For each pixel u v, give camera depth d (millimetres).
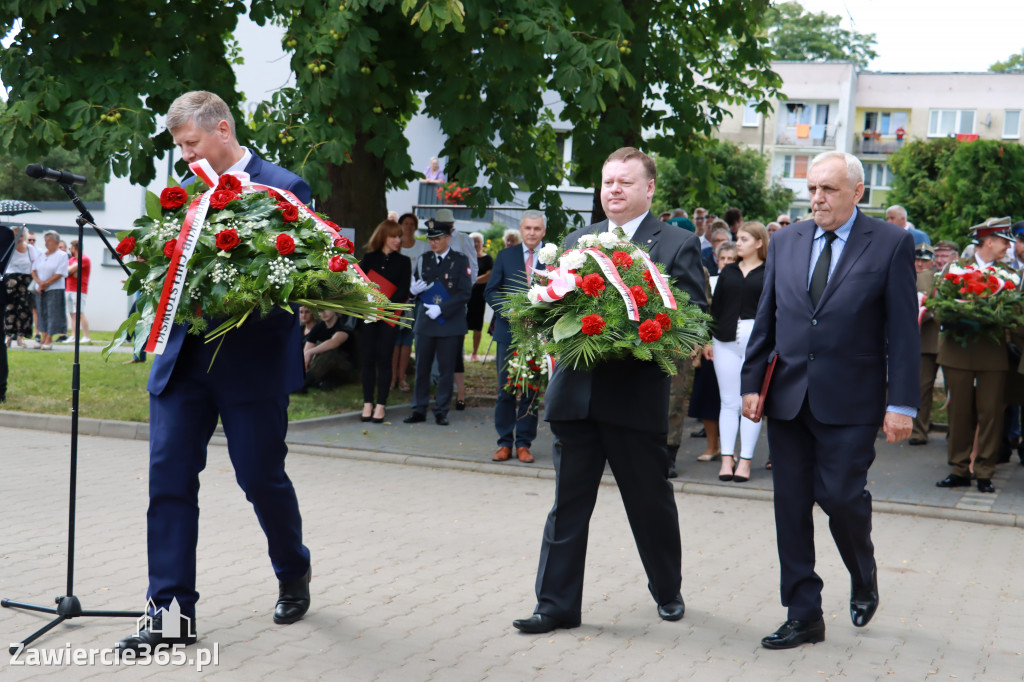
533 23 9953
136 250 3949
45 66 10492
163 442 4047
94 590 4836
